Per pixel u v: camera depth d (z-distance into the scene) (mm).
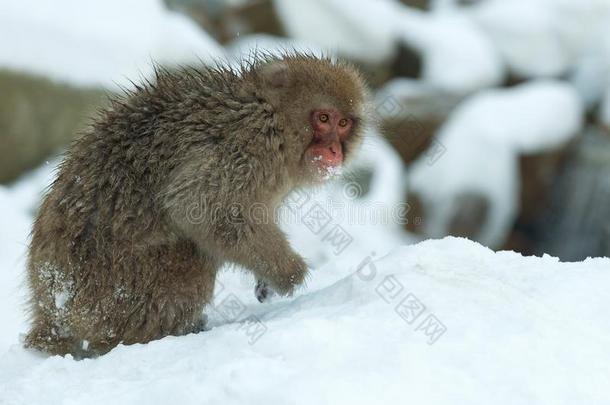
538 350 7641
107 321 10125
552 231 30234
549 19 33125
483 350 7578
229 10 31328
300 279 10695
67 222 10125
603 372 7488
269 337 7703
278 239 10664
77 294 10031
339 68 11391
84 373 8383
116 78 22516
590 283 9102
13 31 21594
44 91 21703
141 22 23453
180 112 10469
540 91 31000
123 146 10391
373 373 7145
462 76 31312
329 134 11133
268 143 10703
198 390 7078
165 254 10234
